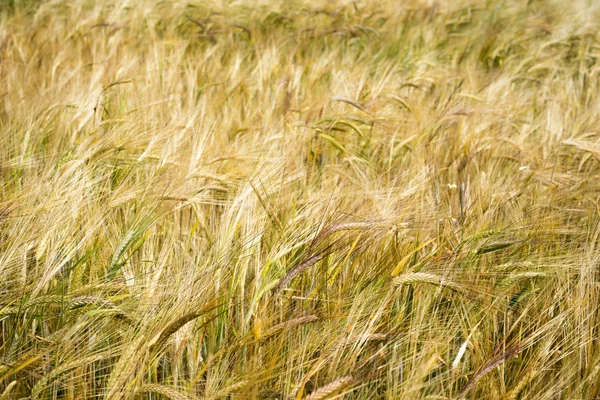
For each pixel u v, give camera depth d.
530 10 8.10
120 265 1.94
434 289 1.99
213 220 2.48
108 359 1.82
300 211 2.30
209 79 4.48
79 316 1.77
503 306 2.04
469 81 4.87
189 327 1.70
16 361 1.55
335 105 3.99
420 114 3.78
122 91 3.95
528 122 3.95
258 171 2.63
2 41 5.15
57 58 4.57
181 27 6.57
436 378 1.73
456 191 2.72
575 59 5.68
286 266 2.02
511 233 2.36
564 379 1.78
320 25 6.58
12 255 1.90
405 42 6.25
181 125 3.09
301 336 1.84
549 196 2.74
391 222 2.17
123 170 2.69
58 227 2.03
